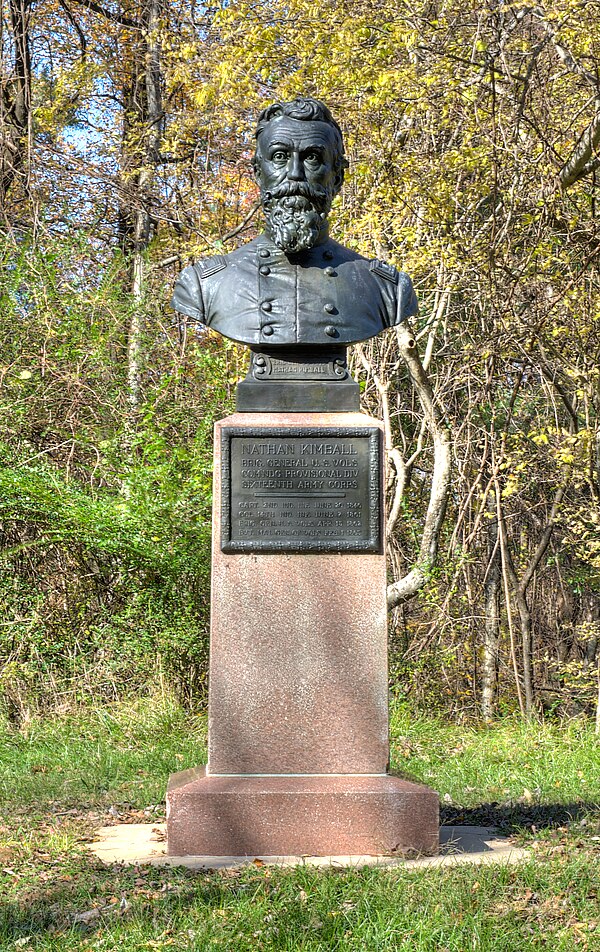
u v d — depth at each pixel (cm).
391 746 996
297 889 491
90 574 1165
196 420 1341
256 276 621
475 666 1408
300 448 596
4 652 1116
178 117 1673
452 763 909
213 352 1378
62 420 1330
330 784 571
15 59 1594
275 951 427
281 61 1238
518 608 1398
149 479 1169
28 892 506
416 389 1393
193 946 430
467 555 1269
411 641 1345
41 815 691
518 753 962
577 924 457
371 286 628
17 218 1504
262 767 586
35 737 1002
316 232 608
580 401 1286
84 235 1452
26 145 1566
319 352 616
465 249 1152
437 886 494
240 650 590
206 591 1171
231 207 1728
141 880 510
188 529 1152
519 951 428
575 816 666
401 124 1216
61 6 1792
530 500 1394
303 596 592
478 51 1096
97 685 1117
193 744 968
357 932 443
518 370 1249
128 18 1809
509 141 1121
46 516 1121
